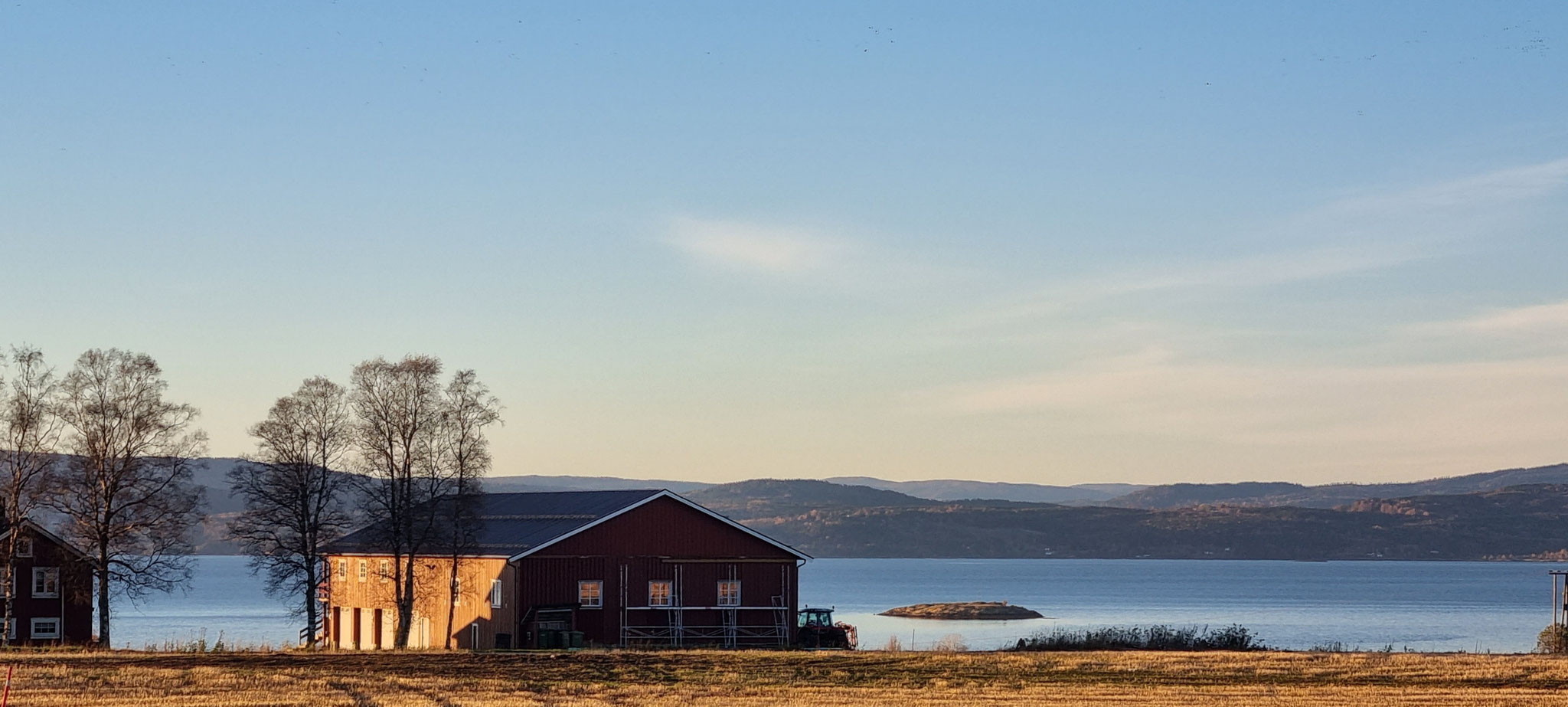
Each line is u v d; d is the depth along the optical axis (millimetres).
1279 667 48406
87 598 67438
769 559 70562
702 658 52438
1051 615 170000
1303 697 40562
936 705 38500
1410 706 38500
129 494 65125
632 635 66750
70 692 38594
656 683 44625
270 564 68312
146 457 65625
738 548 70250
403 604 66250
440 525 69062
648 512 68188
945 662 50656
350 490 67438
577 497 74062
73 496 64312
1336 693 41500
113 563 65125
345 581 75812
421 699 38625
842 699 39750
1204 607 189500
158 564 66312
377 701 37875
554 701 38562
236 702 36875
